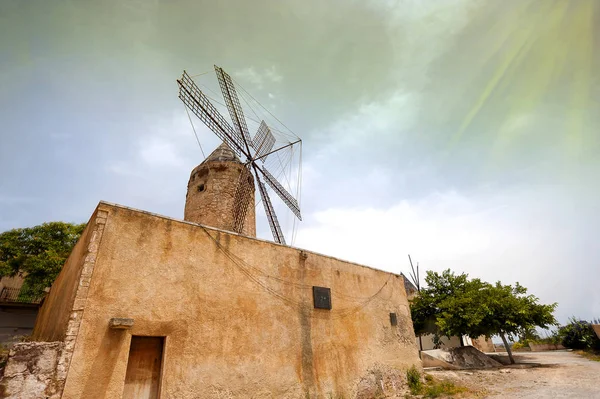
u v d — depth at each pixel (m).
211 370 6.27
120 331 5.46
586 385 9.59
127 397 5.43
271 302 7.95
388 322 11.39
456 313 16.73
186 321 6.29
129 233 6.20
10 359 4.45
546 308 16.39
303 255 9.44
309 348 8.27
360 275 11.22
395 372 10.44
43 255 16.03
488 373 12.80
